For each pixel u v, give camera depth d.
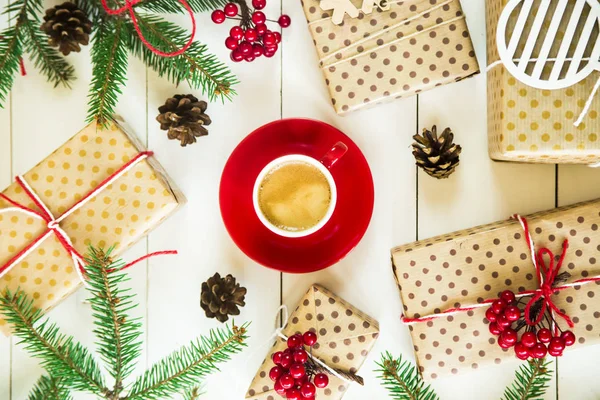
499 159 0.77
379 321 0.81
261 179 0.76
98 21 0.75
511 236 0.74
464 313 0.75
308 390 0.71
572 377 0.80
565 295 0.73
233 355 0.82
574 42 0.70
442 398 0.81
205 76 0.73
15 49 0.72
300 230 0.77
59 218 0.71
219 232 0.82
